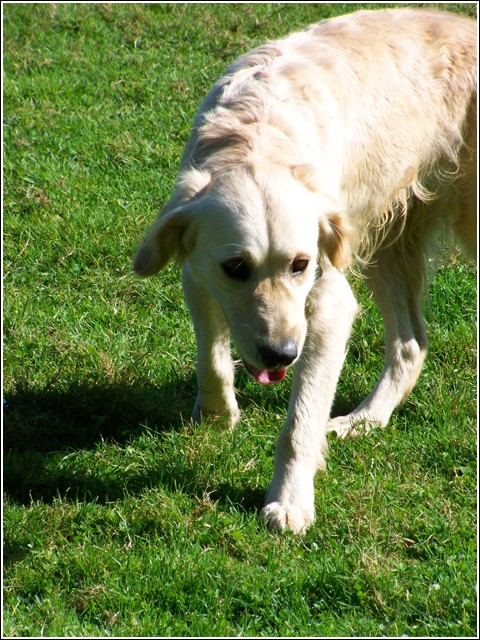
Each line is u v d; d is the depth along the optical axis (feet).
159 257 22.56
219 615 20.07
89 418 27.40
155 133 43.39
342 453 25.88
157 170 40.52
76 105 46.29
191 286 24.27
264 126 22.62
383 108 26.58
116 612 20.20
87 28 55.72
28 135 42.86
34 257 34.47
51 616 19.92
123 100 46.75
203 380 25.62
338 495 23.81
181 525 22.47
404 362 28.19
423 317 30.94
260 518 22.86
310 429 23.47
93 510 23.12
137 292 32.94
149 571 21.11
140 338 30.37
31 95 46.85
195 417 26.63
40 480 24.25
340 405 28.84
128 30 55.42
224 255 20.89
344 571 21.17
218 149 22.36
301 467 23.31
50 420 26.89
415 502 23.94
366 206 27.32
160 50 53.16
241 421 27.02
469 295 33.37
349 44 26.68
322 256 22.80
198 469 24.59
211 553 21.58
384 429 27.12
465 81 28.40
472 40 28.91
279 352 20.42
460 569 21.36
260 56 25.18
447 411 27.55
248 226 20.52
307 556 21.91
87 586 20.75
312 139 23.47
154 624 19.66
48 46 53.16
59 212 36.86
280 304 20.72
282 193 20.85
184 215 21.83
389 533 22.58
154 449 25.62
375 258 29.12
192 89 47.62
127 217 36.55
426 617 20.15
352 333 31.27
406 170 27.76
